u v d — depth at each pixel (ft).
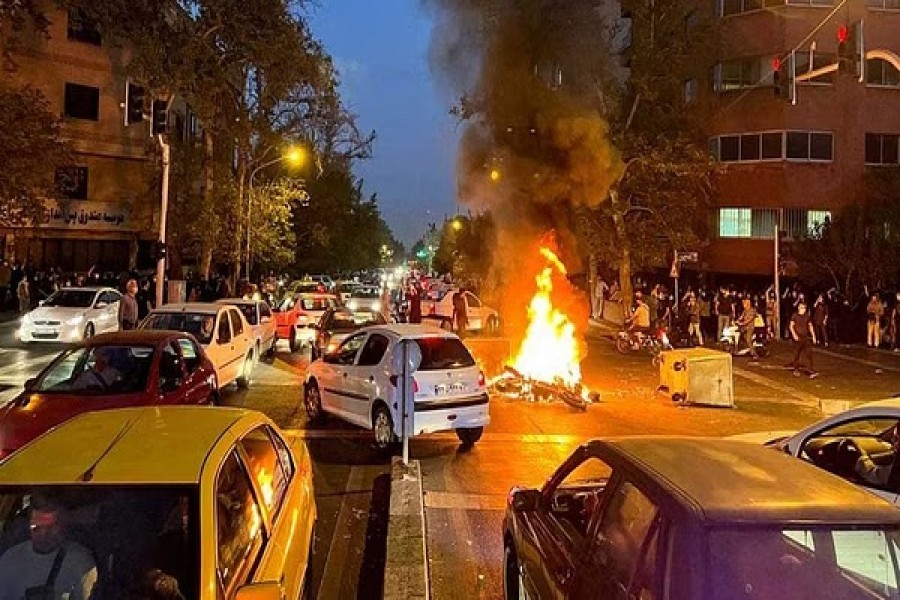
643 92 108.06
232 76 118.42
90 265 144.56
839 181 121.29
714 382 53.01
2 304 108.88
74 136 138.41
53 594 11.96
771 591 10.85
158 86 108.06
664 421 47.34
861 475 21.25
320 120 127.54
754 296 111.04
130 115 65.82
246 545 14.15
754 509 11.70
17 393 49.32
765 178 123.54
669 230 107.96
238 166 130.82
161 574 12.14
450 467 35.12
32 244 135.44
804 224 121.60
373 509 29.14
